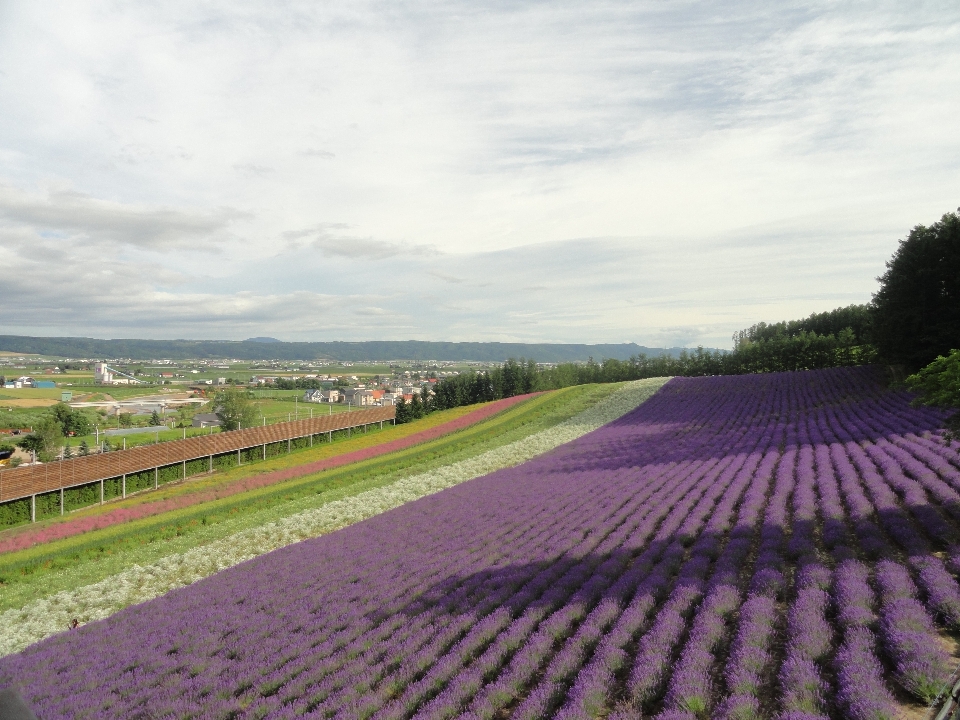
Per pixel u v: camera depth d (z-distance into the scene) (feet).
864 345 265.95
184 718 42.73
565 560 63.26
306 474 164.25
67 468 139.33
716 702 34.47
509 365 402.31
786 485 81.20
